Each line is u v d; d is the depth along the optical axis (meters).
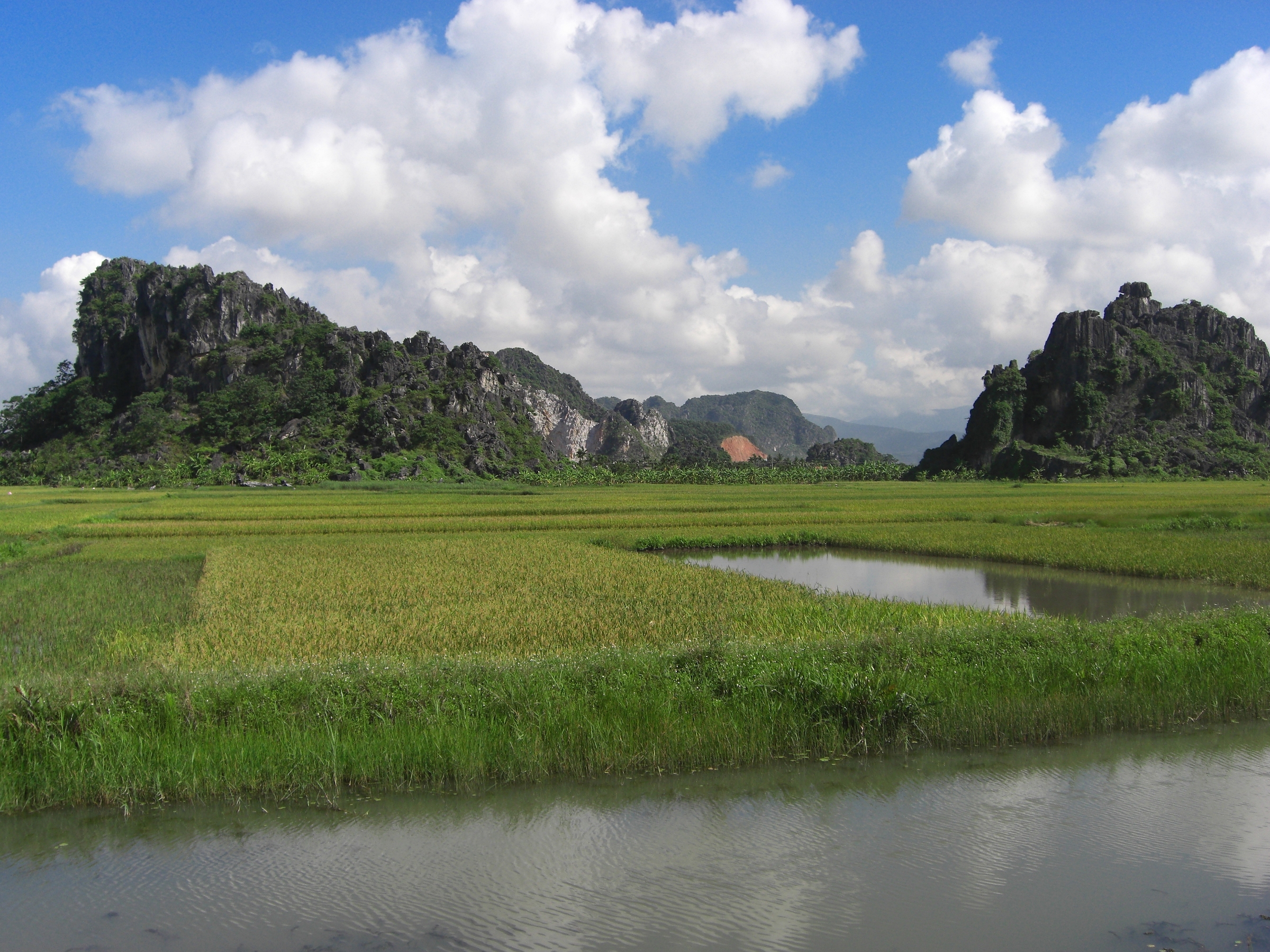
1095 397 135.25
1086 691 10.81
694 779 9.03
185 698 9.58
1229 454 124.81
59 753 8.64
